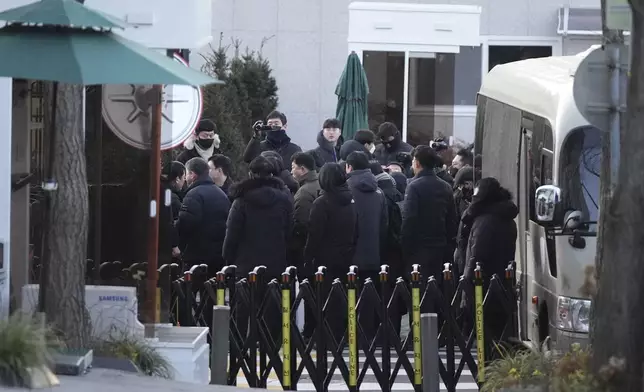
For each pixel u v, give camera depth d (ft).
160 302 104.53
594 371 82.12
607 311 81.30
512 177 141.69
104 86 103.14
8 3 101.45
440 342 120.67
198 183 134.31
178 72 85.61
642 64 79.10
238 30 246.06
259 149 163.12
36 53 83.76
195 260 133.80
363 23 215.51
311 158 140.56
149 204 103.55
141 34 116.16
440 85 218.18
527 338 128.57
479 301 117.80
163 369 100.42
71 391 85.92
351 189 138.31
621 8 82.33
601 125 83.66
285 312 114.11
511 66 157.58
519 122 138.31
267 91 232.53
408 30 215.92
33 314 92.68
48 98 92.68
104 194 103.50
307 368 115.65
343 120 197.77
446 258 140.87
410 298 116.26
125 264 103.35
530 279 127.44
